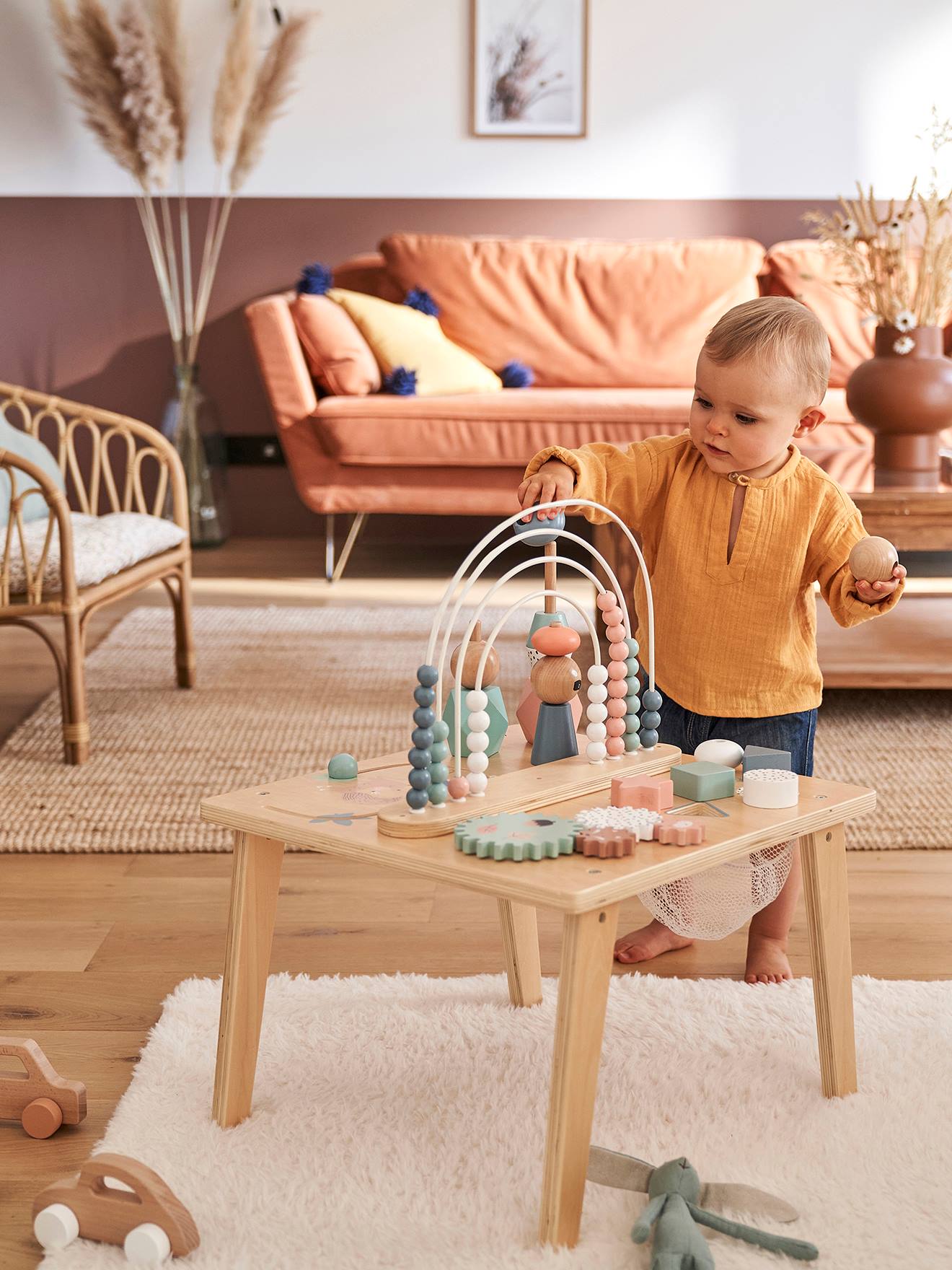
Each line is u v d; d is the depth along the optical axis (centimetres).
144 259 464
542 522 130
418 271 443
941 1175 120
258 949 127
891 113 462
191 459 455
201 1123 128
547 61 458
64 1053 146
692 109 462
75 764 248
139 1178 109
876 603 137
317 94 460
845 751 255
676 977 164
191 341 459
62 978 165
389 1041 145
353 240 469
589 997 105
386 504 395
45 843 210
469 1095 133
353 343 400
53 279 466
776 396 133
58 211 462
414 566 438
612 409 385
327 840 114
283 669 315
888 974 165
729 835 114
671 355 440
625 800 120
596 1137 126
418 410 384
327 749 255
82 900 190
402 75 459
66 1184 113
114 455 472
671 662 157
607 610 130
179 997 155
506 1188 117
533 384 444
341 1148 124
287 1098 133
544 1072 138
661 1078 136
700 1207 114
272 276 470
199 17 455
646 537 161
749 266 446
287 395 388
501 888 104
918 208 462
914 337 300
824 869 129
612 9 455
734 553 149
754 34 457
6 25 450
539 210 468
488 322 441
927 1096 133
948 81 460
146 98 432
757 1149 124
